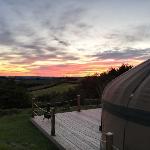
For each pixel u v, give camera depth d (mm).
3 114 18297
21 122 13430
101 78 22375
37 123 11812
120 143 5672
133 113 5227
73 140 8906
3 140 10023
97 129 10328
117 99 5941
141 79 5625
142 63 6465
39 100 22219
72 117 12867
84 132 9891
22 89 23797
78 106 14539
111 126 6184
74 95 22406
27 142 9648
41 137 10250
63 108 16562
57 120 12148
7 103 22469
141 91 5266
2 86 23250
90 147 8148
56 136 9438
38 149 8828
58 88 25609
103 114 6973
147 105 4961
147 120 4906
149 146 4863
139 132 5078
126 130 5434
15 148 8953
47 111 12484
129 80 6039
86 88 22500
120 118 5695
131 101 5371
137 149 5129
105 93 6969
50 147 8977
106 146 4879
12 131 11477
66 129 10406
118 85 6340
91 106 16906
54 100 21906
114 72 22344
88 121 11867
